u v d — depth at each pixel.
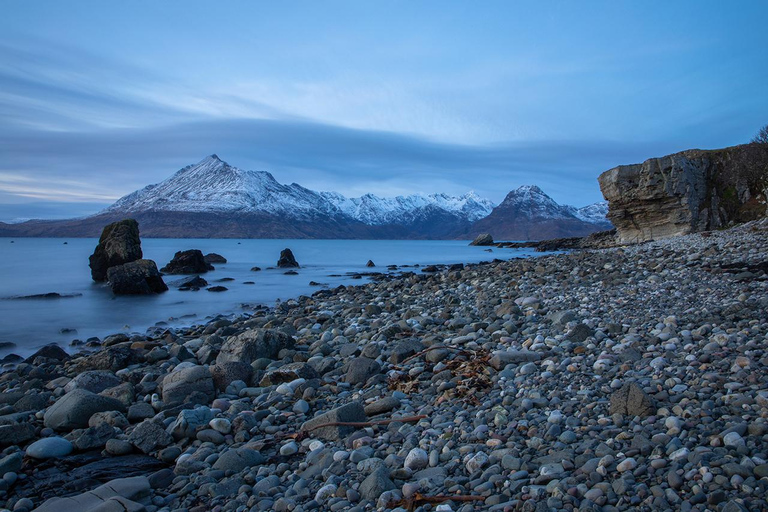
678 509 4.20
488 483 5.06
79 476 6.61
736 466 4.51
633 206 60.06
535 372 8.63
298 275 48.38
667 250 27.88
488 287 21.66
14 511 5.68
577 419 6.33
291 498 5.41
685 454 4.90
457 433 6.55
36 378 12.30
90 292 35.16
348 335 14.41
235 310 26.80
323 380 9.89
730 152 58.75
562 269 25.23
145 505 5.71
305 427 7.46
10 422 8.41
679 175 55.59
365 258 83.81
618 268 22.66
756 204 53.28
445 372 9.13
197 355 13.08
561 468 5.12
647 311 12.14
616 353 8.98
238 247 150.75
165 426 7.95
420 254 96.56
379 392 8.84
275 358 12.33
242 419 7.84
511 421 6.60
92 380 10.19
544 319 12.80
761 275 15.13
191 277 41.88
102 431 7.61
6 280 44.19
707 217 55.94
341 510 5.07
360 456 6.20
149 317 24.55
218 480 6.21
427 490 5.18
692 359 7.89
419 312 16.44
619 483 4.61
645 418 6.04
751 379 6.62
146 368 11.91
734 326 9.65
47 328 21.70
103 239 43.12
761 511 3.95
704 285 14.80
